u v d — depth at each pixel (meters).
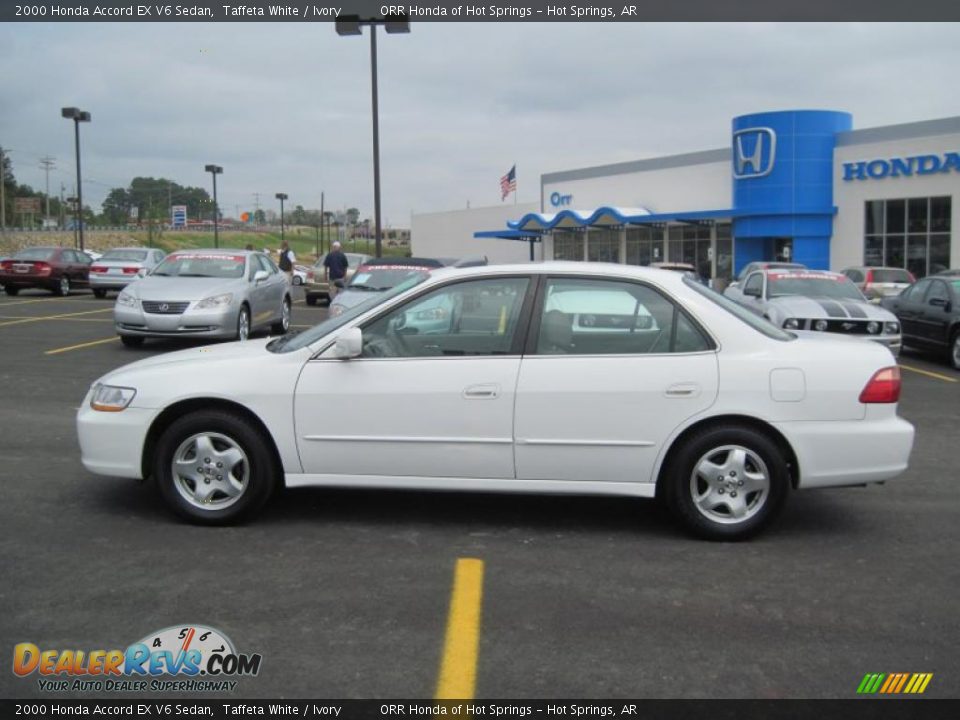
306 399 5.16
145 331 13.16
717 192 36.25
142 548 4.91
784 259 32.94
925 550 5.05
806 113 31.66
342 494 6.03
